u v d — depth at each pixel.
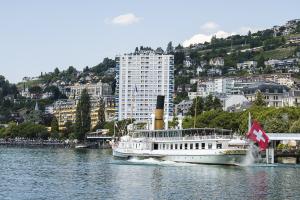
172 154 180.38
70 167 179.00
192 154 176.00
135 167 169.75
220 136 173.62
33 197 111.12
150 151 185.88
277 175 147.62
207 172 154.38
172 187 124.94
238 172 154.75
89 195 113.50
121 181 136.25
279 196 112.44
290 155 190.75
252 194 114.94
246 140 174.00
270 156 183.00
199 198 109.81
